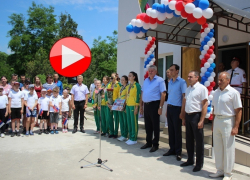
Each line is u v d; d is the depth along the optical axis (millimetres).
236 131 3586
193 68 7117
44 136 6781
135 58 9484
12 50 36625
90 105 15500
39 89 8008
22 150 5297
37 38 35250
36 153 5070
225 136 3666
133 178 3746
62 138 6531
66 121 7395
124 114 6168
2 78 7492
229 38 6465
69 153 5078
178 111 4688
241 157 4395
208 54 4582
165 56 8625
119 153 5102
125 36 9945
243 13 4598
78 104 7328
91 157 4805
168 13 4582
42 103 7062
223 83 3684
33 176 3795
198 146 4074
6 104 6754
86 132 7434
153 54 6215
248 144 4809
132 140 5906
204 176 3867
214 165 4336
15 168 4164
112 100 6508
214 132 3859
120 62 10250
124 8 9938
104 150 5328
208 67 4551
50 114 7109
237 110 3596
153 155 4973
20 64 36094
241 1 6160
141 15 5027
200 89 4078
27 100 6859
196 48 7172
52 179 3678
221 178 3787
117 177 3777
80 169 4117
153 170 4113
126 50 9922
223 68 6469
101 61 36312
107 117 6656
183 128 6195
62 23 30141
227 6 4430
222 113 3699
